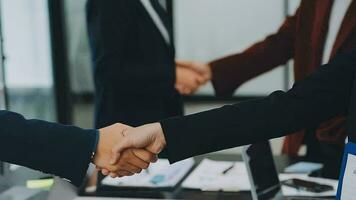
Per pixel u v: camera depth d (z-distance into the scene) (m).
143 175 1.45
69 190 1.29
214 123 0.96
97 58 1.86
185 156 0.97
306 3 1.98
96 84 1.91
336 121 1.80
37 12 2.87
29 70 2.90
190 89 2.67
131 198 1.31
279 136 0.98
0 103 1.59
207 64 2.61
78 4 3.01
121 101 1.89
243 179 1.44
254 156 1.25
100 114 1.91
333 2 1.92
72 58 3.03
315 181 1.42
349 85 0.94
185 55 3.38
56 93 2.97
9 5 2.75
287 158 1.73
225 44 3.33
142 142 1.05
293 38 2.23
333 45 1.93
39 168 1.01
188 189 1.38
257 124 0.96
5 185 1.31
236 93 3.32
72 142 1.02
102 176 1.37
